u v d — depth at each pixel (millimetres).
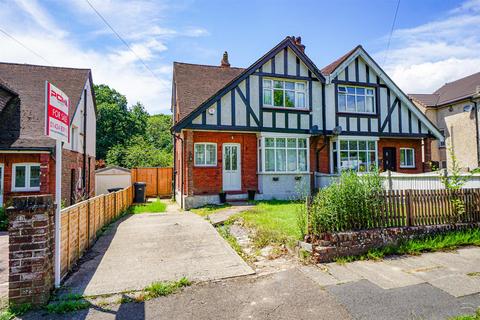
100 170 18062
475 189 6430
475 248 5512
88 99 15828
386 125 15398
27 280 3381
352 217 5324
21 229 3400
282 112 13766
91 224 6281
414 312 3178
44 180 10008
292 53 14133
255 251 5559
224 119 12742
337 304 3387
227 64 17531
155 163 28750
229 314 3205
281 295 3646
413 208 5848
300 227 5504
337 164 14453
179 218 9531
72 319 3137
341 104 14820
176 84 15094
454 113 21781
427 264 4695
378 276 4219
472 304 3336
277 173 13516
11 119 10781
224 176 13312
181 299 3578
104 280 4176
